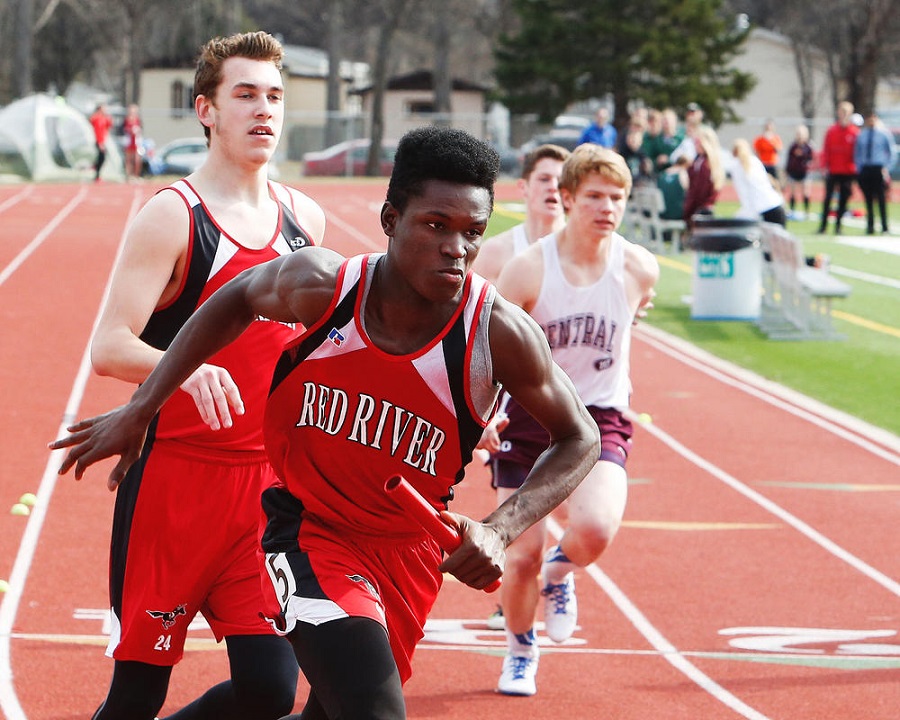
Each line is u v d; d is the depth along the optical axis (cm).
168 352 1163
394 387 1072
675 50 15888
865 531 2725
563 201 1822
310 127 18262
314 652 1059
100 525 2603
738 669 1956
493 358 1069
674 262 7312
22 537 2508
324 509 1138
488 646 2055
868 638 2103
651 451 3381
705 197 7325
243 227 1398
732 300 5441
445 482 1123
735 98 16688
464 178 1004
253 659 1280
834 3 19650
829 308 5131
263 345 1345
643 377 4353
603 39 16200
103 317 1347
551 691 1852
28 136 13375
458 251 1012
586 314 1819
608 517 1741
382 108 17550
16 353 4369
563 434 1109
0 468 2997
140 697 1352
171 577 1326
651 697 1836
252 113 1386
